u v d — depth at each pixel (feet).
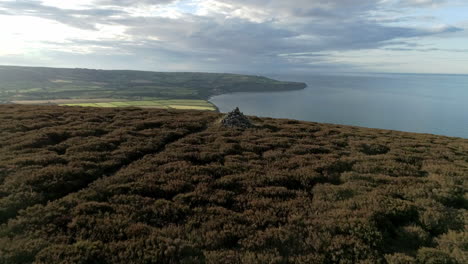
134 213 25.86
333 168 40.86
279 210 28.09
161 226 24.89
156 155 43.19
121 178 33.42
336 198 31.14
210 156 43.32
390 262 20.35
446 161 46.39
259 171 38.29
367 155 48.91
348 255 21.18
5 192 28.22
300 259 20.44
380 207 28.04
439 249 22.25
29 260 19.40
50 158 37.76
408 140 64.28
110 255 20.07
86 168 36.04
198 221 25.22
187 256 20.42
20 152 40.50
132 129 58.54
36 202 27.35
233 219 25.66
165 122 66.95
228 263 19.71
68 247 20.38
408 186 34.45
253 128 67.97
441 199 30.94
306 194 32.30
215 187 33.09
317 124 84.02
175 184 32.48
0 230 22.43
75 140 47.83
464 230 24.88
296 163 42.19
